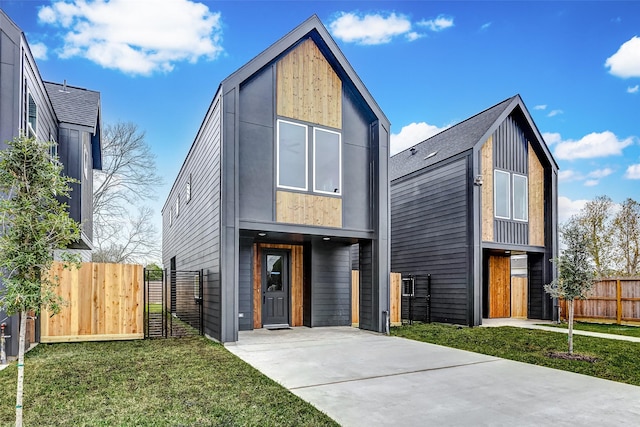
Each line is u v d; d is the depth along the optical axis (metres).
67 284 7.24
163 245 20.84
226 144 7.40
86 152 9.96
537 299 12.24
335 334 8.57
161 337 7.91
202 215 9.29
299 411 3.72
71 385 4.41
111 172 21.88
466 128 12.65
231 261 7.29
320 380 4.86
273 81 8.16
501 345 7.35
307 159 8.41
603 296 11.41
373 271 9.04
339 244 10.24
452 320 10.97
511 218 11.62
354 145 9.09
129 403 3.84
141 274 7.71
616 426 3.52
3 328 5.47
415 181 12.84
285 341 7.60
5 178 3.02
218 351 6.37
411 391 4.46
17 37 5.89
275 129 8.09
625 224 18.50
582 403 4.11
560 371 5.43
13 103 5.78
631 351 6.83
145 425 3.32
